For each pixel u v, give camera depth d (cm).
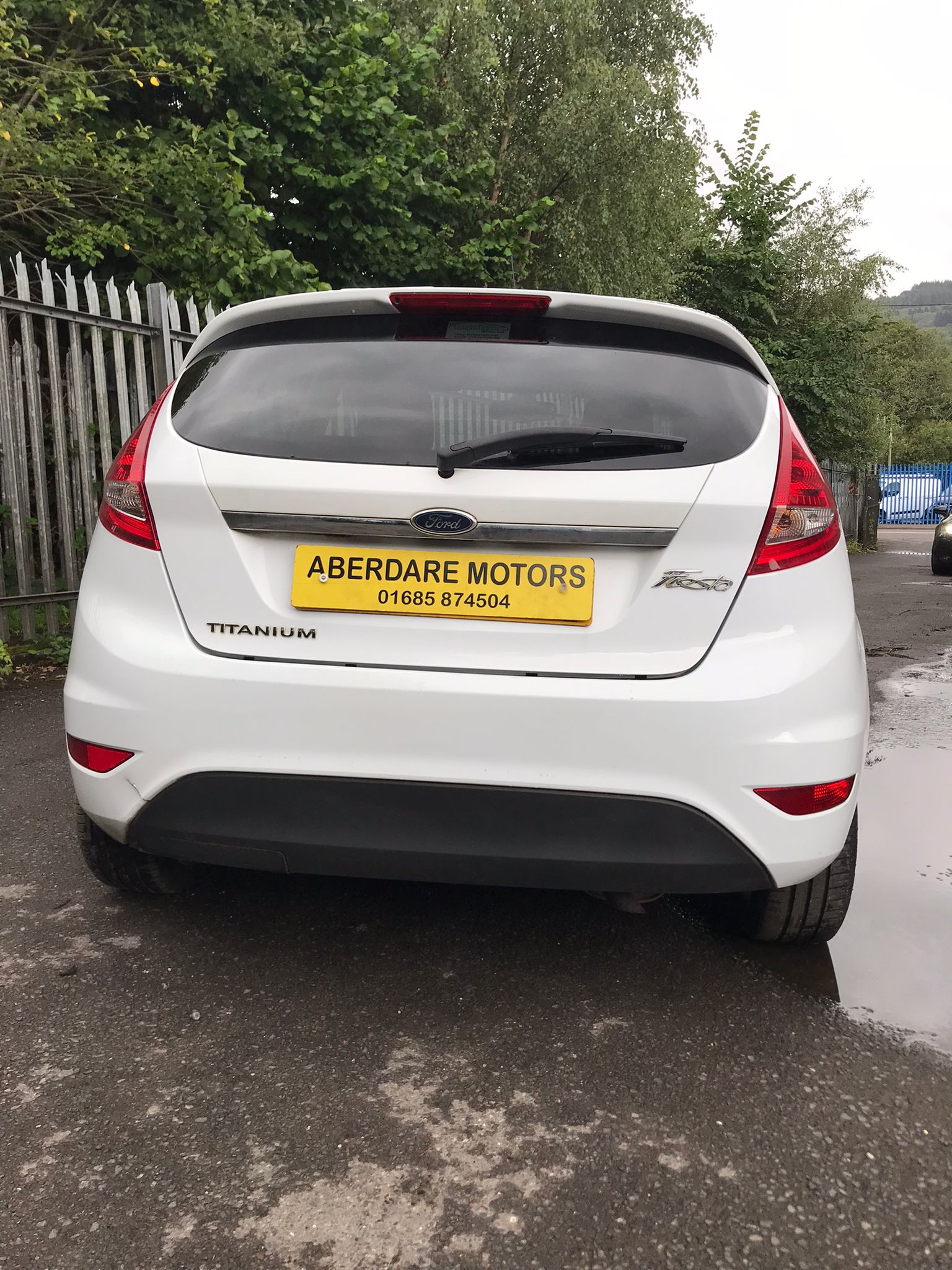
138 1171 164
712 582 196
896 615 972
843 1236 153
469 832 196
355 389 209
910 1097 190
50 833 315
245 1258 146
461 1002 220
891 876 302
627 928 260
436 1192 161
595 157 1576
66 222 720
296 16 942
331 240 941
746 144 1569
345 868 204
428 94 1058
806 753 197
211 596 203
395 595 197
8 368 551
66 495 579
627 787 193
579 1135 176
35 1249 147
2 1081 188
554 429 194
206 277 764
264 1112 180
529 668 195
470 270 1052
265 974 230
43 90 683
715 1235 153
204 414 213
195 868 280
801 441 218
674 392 210
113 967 232
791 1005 222
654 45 1925
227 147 808
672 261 1717
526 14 1661
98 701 208
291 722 196
